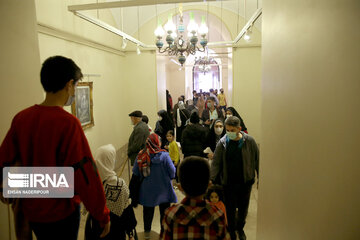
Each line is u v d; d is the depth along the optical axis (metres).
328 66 0.99
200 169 1.16
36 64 1.97
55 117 1.12
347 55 0.86
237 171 2.64
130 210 2.07
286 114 1.49
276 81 1.68
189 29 4.04
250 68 6.55
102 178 1.98
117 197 1.97
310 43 1.15
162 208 2.92
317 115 1.09
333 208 0.96
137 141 4.25
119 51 6.41
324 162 1.03
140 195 2.88
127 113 6.95
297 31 1.31
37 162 1.13
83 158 1.16
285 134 1.50
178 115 6.81
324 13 1.02
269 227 1.83
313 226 1.12
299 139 1.29
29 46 1.89
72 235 1.25
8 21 1.69
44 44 3.35
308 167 1.18
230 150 2.64
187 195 1.19
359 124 0.80
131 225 2.07
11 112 1.71
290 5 1.41
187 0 2.97
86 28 4.58
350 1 0.84
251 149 2.63
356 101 0.81
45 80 1.14
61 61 1.15
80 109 4.18
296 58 1.33
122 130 6.57
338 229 0.93
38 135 1.11
